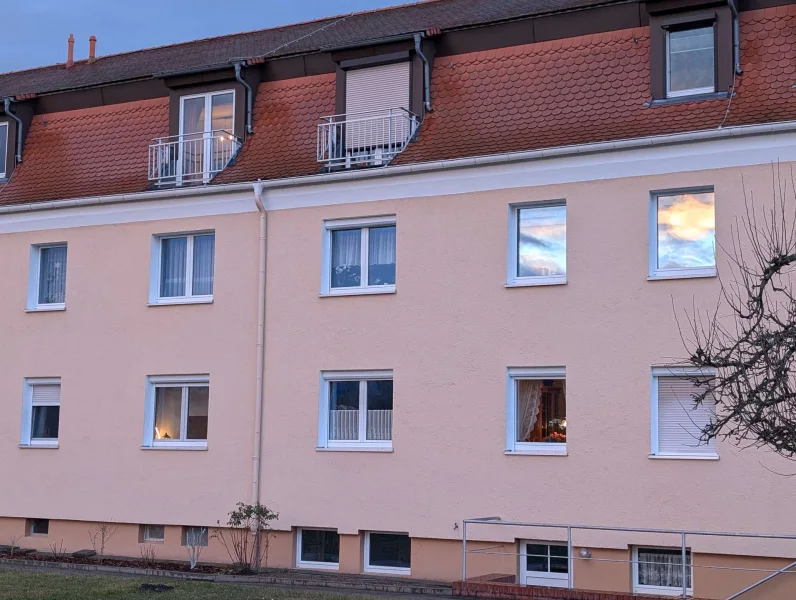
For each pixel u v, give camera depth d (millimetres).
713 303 15977
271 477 19125
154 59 24578
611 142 16625
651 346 16328
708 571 15633
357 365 18609
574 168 17094
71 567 18625
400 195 18500
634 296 16516
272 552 18984
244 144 20641
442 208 18125
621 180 16750
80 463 21000
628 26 17922
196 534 19875
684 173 16312
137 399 20594
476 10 20578
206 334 20062
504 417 17281
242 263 19875
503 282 17516
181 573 17719
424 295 18141
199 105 21438
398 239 18453
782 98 16188
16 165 22969
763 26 16938
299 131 20234
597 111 17484
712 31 17219
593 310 16781
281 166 19891
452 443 17641
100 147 22219
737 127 15766
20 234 22172
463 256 17875
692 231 16438
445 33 19234
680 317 16172
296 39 22672
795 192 15555
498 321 17500
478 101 18609
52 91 22938
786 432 11094
